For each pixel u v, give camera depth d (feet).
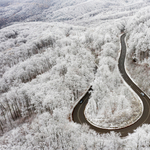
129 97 223.92
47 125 169.37
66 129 164.45
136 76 268.62
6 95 238.48
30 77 334.85
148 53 282.77
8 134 189.06
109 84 240.94
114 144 139.85
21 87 253.65
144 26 352.28
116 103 204.23
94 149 138.41
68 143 149.79
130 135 154.81
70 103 232.94
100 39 392.06
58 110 186.09
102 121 188.85
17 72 331.57
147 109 197.36
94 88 214.07
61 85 246.88
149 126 158.20
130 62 312.91
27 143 158.61
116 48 371.35
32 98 209.36
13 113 240.12
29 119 210.79
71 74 257.55
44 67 349.00
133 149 130.52
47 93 218.38
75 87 246.06
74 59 319.68
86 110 217.97
